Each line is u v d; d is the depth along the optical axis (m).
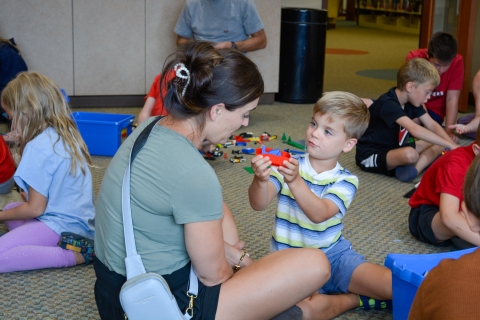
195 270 1.45
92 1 4.83
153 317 1.35
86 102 5.04
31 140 2.12
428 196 2.43
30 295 1.99
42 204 2.13
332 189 1.84
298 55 5.36
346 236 2.53
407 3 13.30
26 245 2.12
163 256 1.43
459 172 2.20
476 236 2.12
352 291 1.90
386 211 2.86
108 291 1.48
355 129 1.83
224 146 3.89
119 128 3.63
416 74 3.25
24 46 4.80
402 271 1.57
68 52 4.88
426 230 2.41
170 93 1.42
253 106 1.46
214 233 1.40
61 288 2.04
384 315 1.91
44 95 2.12
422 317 0.98
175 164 1.37
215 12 4.67
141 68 5.07
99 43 4.93
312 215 1.75
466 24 5.04
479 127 2.13
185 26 4.75
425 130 3.24
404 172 3.30
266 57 5.28
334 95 1.84
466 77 5.19
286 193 1.87
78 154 2.18
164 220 1.40
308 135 1.87
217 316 1.46
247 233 2.54
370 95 5.88
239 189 3.11
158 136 1.43
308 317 1.76
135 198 1.40
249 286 1.49
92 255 2.20
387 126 3.41
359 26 14.72
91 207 2.27
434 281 0.99
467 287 0.93
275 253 1.60
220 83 1.39
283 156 1.70
